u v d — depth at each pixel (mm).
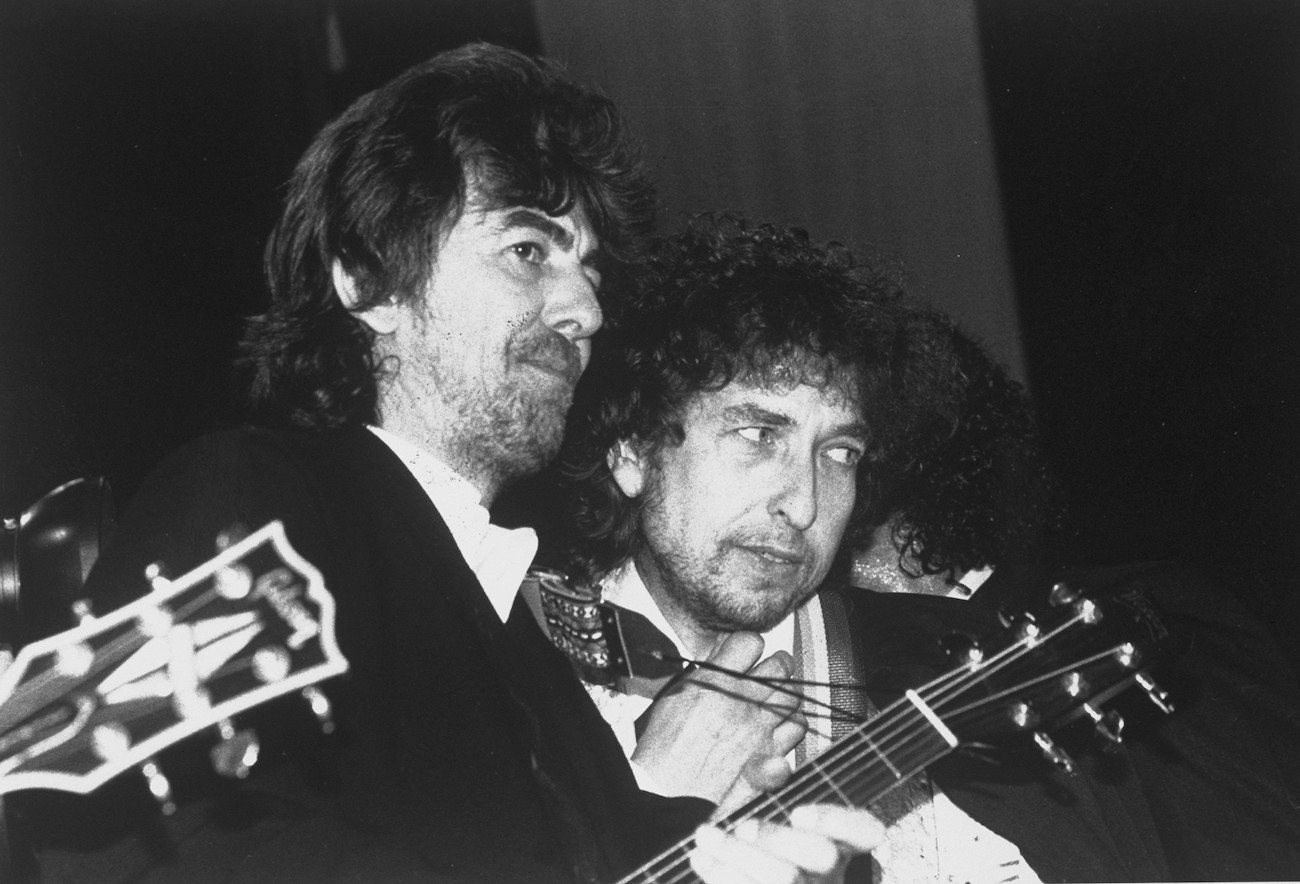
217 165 4102
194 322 3980
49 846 1912
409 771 2133
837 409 2682
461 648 2248
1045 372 4707
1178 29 4586
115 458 3855
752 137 5090
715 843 1981
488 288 2525
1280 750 2883
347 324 2631
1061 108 4758
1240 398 4465
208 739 1944
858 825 1998
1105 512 4555
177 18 4098
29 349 3801
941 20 4910
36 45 3893
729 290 2723
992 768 2736
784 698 2635
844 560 3135
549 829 2230
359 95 4348
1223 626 3010
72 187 3908
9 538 2330
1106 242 4676
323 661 1744
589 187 2816
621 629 2697
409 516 2326
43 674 1645
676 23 4902
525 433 2518
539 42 4789
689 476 2658
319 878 2012
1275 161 4484
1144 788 2828
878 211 4996
